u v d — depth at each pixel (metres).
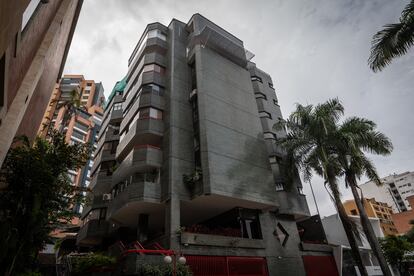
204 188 17.67
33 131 17.88
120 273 14.84
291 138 21.75
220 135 20.62
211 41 26.08
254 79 29.94
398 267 27.95
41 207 10.97
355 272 23.08
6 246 8.91
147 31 28.08
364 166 19.03
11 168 10.81
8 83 7.02
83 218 27.88
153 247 16.56
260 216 20.44
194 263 15.42
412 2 12.66
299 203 22.56
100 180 26.48
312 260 21.05
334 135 19.77
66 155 13.29
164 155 19.91
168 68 24.67
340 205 18.11
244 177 19.91
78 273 17.31
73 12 20.23
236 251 17.39
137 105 22.41
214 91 22.70
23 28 8.23
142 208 18.92
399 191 99.06
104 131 32.41
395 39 12.74
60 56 21.00
